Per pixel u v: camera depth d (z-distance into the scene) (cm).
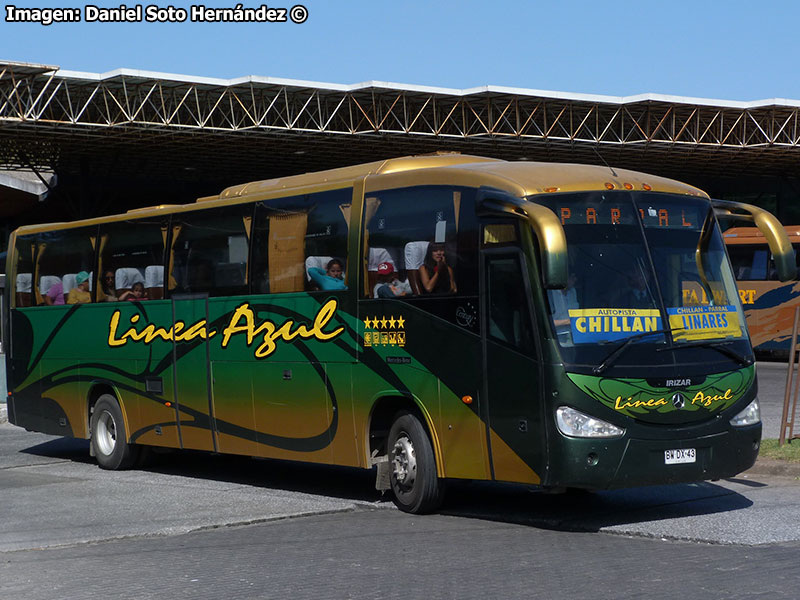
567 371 941
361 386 1139
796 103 4572
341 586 768
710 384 990
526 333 970
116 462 1527
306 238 1224
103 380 1548
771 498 1117
